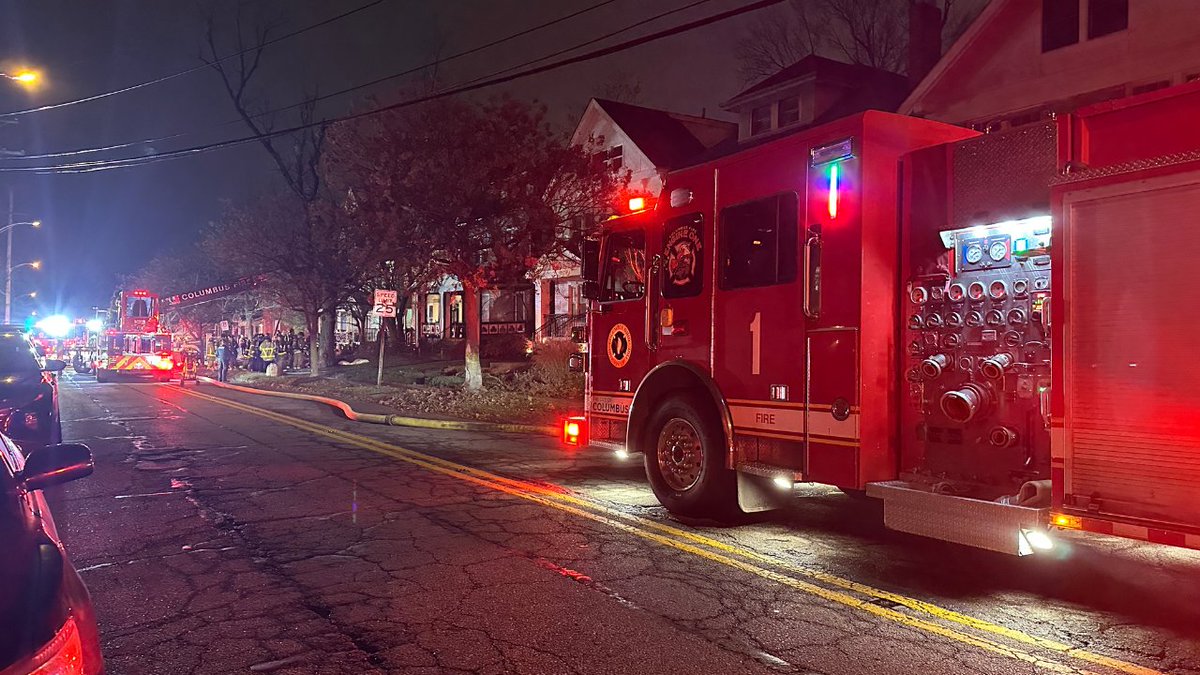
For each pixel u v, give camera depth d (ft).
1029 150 16.21
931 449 17.94
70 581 8.48
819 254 19.29
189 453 35.96
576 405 55.93
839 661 13.08
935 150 18.10
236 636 13.99
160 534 21.16
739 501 21.93
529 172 61.11
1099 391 13.99
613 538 20.94
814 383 19.22
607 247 27.48
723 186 22.41
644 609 15.47
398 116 61.00
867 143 18.48
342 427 47.47
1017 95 59.00
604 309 27.37
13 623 7.43
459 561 18.69
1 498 9.50
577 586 16.87
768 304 20.66
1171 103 13.78
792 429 19.79
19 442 29.12
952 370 17.56
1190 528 12.78
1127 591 16.87
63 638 7.50
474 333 66.80
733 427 21.56
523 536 21.08
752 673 12.57
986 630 14.52
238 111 87.81
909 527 17.03
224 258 94.53
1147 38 51.90
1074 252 14.47
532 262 63.52
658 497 24.04
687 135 100.12
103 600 15.89
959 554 19.71
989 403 16.87
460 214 60.75
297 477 29.73
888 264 18.61
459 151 59.16
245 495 26.32
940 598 16.33
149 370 96.37
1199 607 15.87
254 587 16.72
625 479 29.78
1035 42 57.77
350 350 122.31
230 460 33.88
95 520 22.72
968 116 62.39
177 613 15.15
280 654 13.21
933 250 18.06
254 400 68.69
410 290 73.51
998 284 16.83
